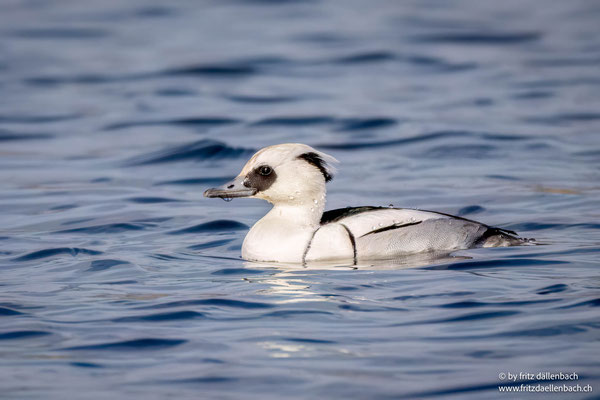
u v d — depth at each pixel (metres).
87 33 41.91
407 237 12.26
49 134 24.09
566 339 8.30
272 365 7.90
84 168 20.20
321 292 10.28
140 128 24.59
